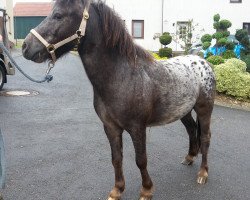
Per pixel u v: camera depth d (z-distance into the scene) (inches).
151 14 997.2
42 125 280.5
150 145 240.2
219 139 259.8
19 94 397.1
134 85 142.9
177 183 182.5
